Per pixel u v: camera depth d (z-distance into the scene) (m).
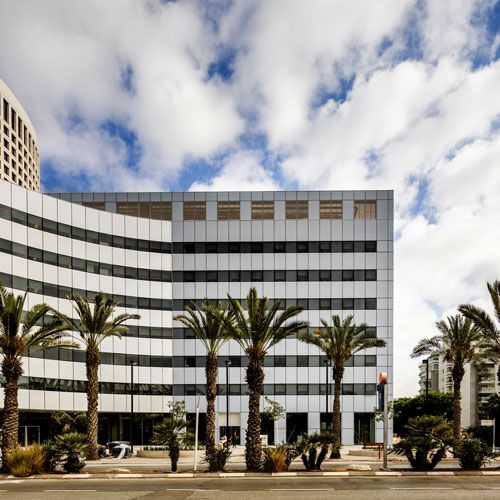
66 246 48.81
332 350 35.56
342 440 53.75
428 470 22.19
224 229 57.53
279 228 57.53
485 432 38.69
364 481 19.30
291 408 54.19
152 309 54.97
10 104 72.62
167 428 23.69
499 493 16.33
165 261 56.66
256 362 25.02
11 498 16.20
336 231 57.44
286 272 56.88
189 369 54.84
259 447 24.08
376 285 56.66
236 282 56.78
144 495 16.44
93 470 24.33
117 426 53.66
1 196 43.38
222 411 54.19
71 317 48.16
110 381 50.91
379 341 36.91
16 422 24.97
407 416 91.06
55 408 45.53
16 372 25.23
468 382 101.25
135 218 55.19
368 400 54.59
